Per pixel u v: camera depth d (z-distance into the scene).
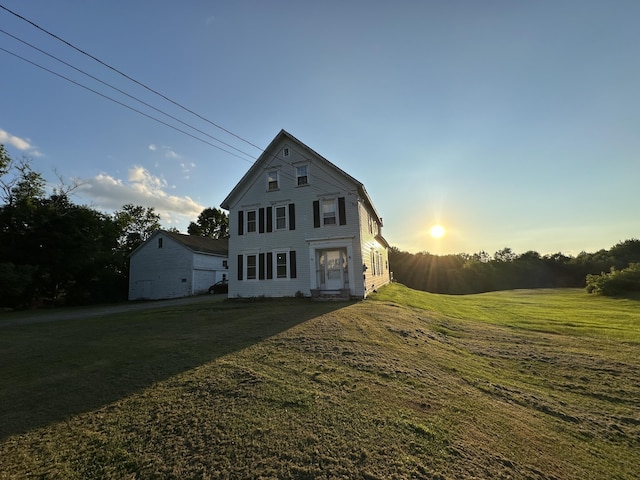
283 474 3.11
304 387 5.07
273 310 13.05
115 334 9.43
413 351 7.55
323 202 17.28
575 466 3.64
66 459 3.38
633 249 50.94
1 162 23.67
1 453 3.48
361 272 16.20
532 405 5.27
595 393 5.95
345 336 8.22
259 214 18.44
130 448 3.54
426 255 52.97
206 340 7.99
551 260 55.34
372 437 3.74
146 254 30.19
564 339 10.19
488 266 52.72
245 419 4.09
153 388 5.05
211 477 3.08
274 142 18.38
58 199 26.27
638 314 16.02
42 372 6.03
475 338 10.21
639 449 4.13
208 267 29.89
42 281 25.16
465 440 3.83
